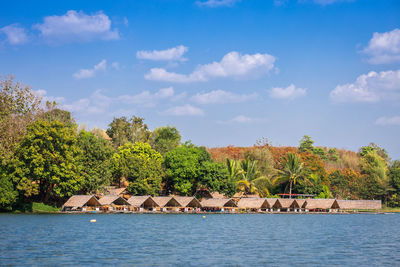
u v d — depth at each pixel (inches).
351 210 5019.7
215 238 1963.6
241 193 4495.6
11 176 3051.2
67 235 1907.0
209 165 3951.8
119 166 3784.5
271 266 1295.5
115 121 5290.4
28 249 1493.6
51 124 3198.8
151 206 3789.4
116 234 2006.6
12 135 3329.2
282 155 5797.2
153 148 4874.5
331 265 1328.7
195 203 3922.2
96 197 3708.2
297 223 3002.0
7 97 3550.7
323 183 5044.3
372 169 5659.5
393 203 5452.8
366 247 1748.3
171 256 1432.1
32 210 3250.5
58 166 3186.5
